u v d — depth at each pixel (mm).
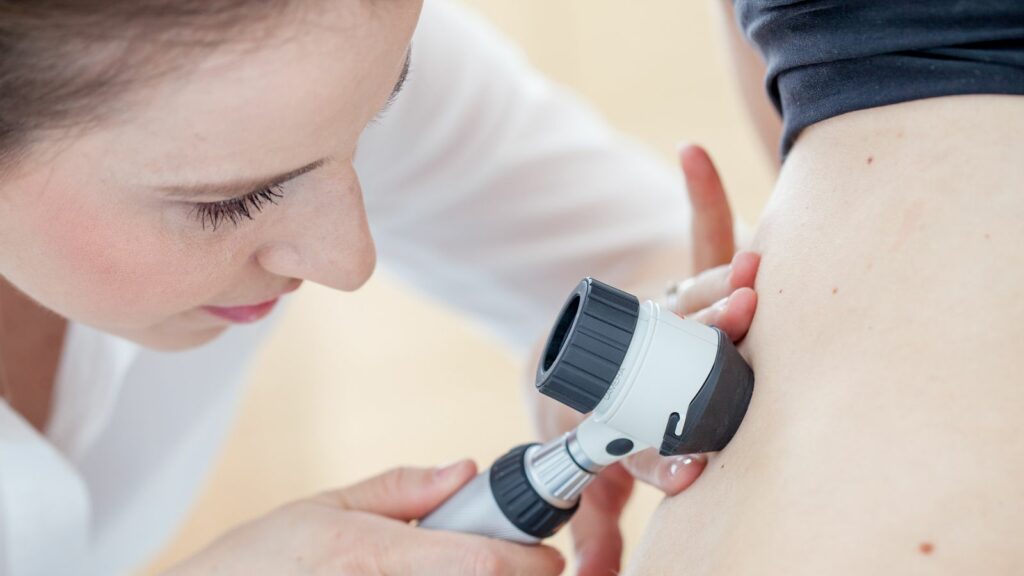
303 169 493
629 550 1567
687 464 537
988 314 442
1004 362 432
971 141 472
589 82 2090
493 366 1960
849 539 425
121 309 545
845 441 446
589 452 574
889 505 425
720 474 495
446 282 1067
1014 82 470
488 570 619
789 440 464
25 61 429
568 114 1044
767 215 557
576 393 501
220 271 536
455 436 1870
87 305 546
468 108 925
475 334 2004
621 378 493
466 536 633
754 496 463
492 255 1011
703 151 741
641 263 988
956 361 439
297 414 1971
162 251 511
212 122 445
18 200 494
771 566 436
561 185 989
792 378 482
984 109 474
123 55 426
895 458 432
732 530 462
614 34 2117
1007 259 448
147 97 439
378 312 2072
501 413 1883
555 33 2146
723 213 759
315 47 432
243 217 511
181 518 1220
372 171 911
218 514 1874
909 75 486
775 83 546
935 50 480
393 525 659
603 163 1014
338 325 2072
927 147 481
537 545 633
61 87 436
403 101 864
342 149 488
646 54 2086
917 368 444
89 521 1019
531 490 607
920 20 477
